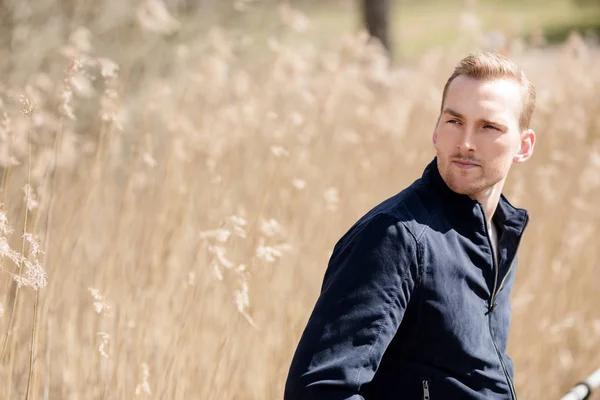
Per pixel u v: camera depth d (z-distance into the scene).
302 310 5.57
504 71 3.11
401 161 7.54
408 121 7.93
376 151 7.58
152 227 5.53
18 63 8.82
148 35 9.09
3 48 9.19
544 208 7.43
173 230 5.48
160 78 8.65
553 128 7.90
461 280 2.99
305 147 7.02
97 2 9.52
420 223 2.95
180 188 5.71
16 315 4.23
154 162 5.61
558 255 7.17
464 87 3.07
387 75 8.64
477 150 3.03
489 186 3.09
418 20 30.69
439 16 31.00
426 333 2.94
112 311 4.74
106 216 5.95
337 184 7.14
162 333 4.77
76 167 6.43
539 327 6.70
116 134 6.09
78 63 4.56
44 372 4.62
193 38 9.78
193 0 10.26
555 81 8.58
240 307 4.09
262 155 6.78
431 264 2.91
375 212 2.98
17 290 3.85
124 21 9.33
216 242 5.01
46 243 4.40
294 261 5.87
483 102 3.04
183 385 4.52
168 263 5.38
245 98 7.48
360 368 2.74
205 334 4.93
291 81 7.48
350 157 7.39
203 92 7.57
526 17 28.48
